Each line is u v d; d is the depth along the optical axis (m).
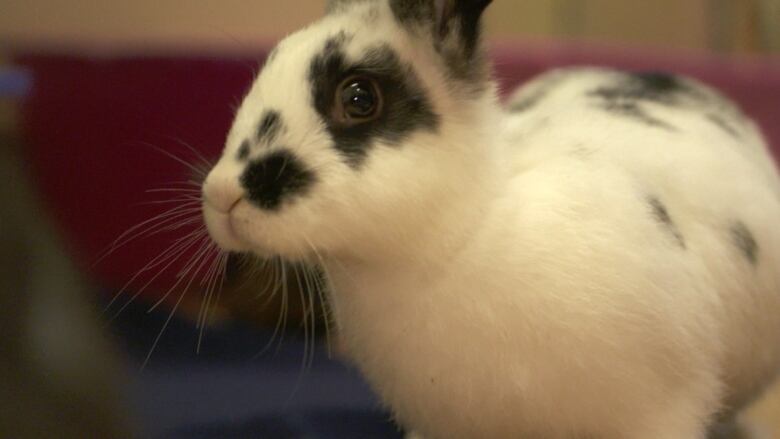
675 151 0.62
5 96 0.89
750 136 0.69
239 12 1.04
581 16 1.20
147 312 0.83
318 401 0.77
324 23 0.56
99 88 0.88
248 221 0.52
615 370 0.56
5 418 0.49
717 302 0.60
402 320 0.57
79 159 0.87
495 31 1.16
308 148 0.52
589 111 0.65
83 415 0.51
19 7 1.00
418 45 0.54
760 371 0.66
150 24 1.04
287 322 0.83
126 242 0.85
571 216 0.56
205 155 0.85
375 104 0.53
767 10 1.23
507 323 0.56
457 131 0.54
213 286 0.71
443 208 0.54
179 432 0.72
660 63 1.00
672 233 0.58
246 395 0.77
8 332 0.51
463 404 0.58
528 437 0.59
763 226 0.63
